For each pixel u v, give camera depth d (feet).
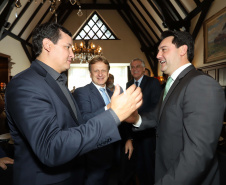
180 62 3.66
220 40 14.11
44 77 2.77
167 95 3.55
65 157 2.03
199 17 16.79
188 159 2.60
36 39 2.97
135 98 2.34
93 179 4.91
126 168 7.36
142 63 8.46
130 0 26.53
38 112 2.18
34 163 2.64
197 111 2.74
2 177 4.28
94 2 31.89
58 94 2.82
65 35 3.05
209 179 3.12
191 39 3.67
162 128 3.50
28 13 24.07
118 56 32.24
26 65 27.99
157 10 20.98
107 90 6.40
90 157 4.93
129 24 31.99
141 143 7.38
